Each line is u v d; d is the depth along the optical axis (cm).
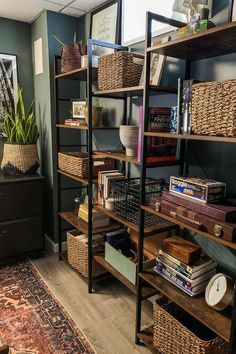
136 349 162
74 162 218
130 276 179
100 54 222
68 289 217
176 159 162
